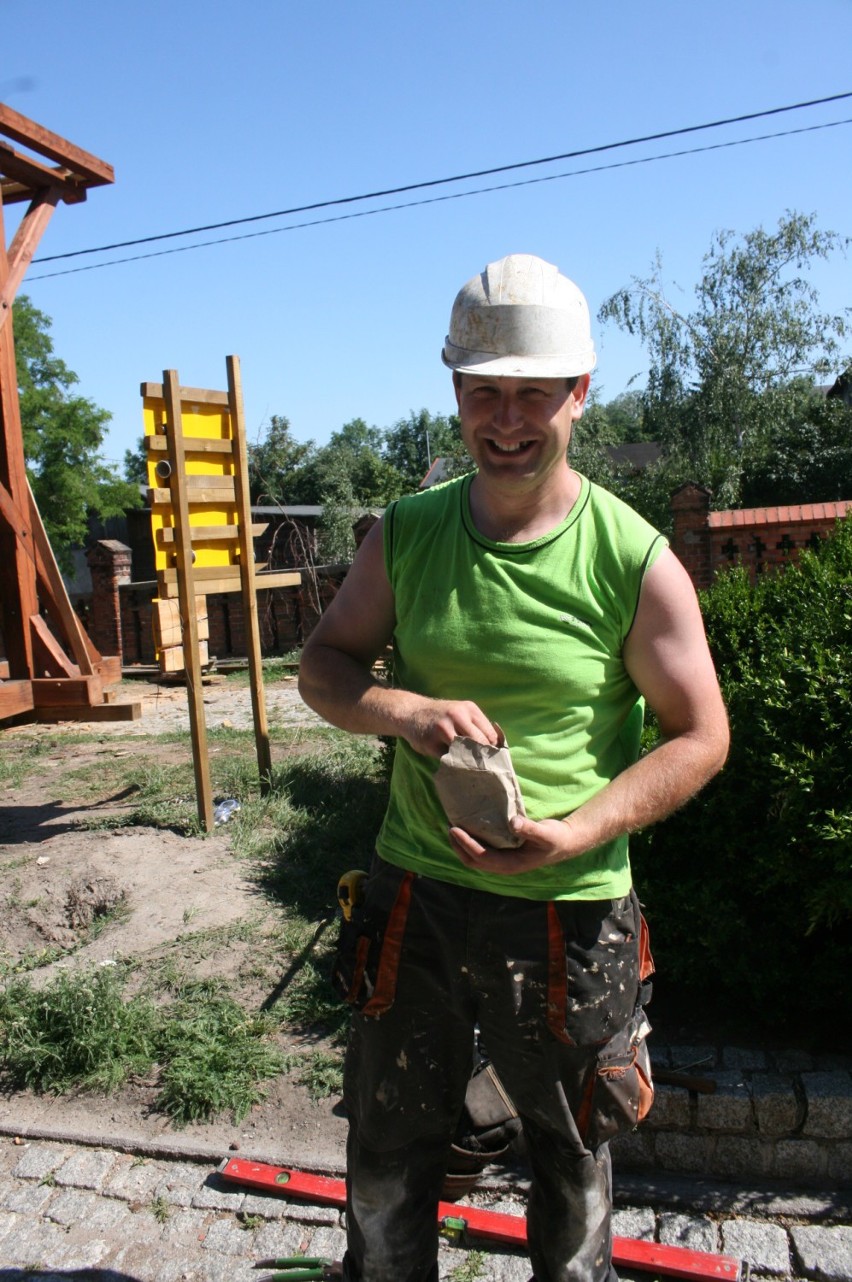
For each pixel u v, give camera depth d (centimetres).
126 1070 355
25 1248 281
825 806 298
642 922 207
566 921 184
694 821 317
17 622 608
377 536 210
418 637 194
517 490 184
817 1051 314
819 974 310
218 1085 338
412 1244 207
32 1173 314
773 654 341
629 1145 298
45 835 579
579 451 1905
